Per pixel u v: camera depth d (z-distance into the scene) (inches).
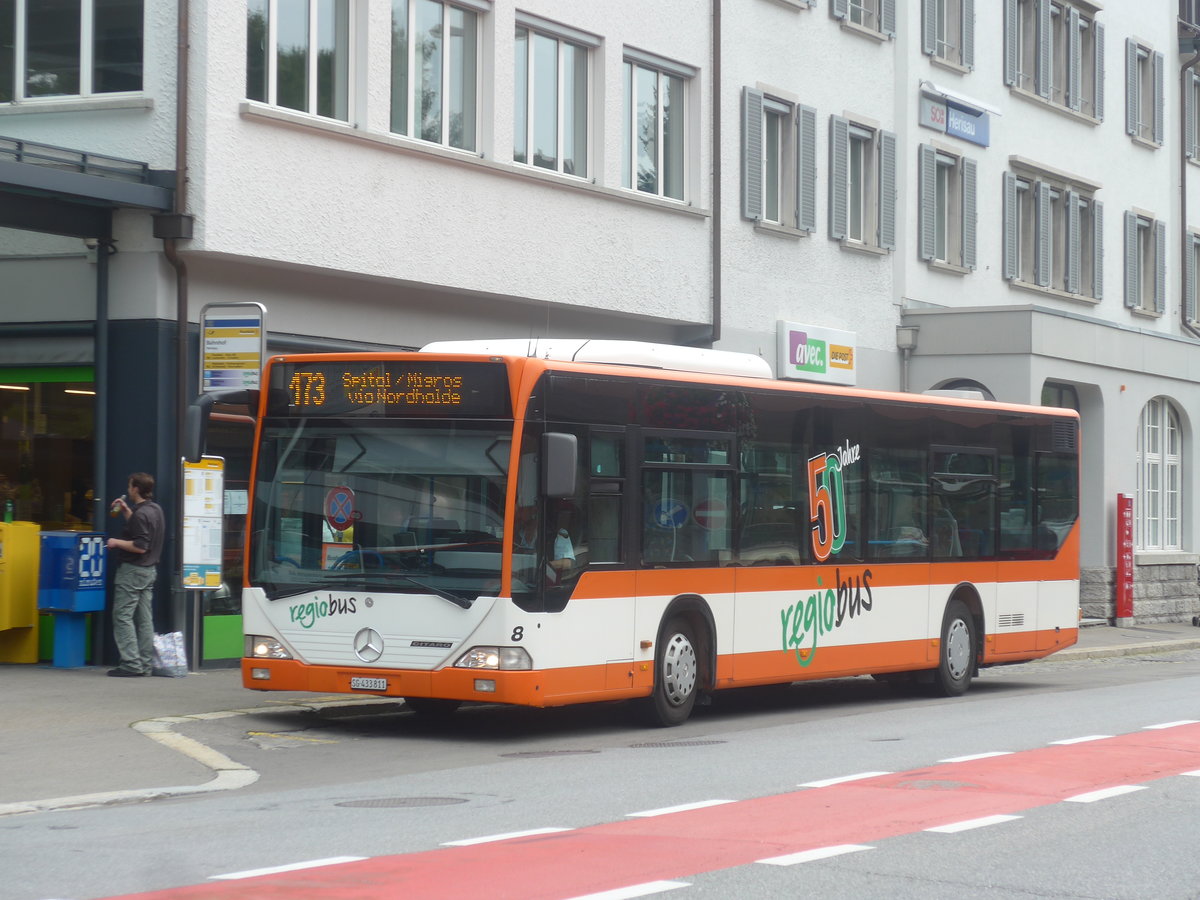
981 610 763.4
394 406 546.9
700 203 997.8
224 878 303.3
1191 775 453.4
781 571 641.6
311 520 555.8
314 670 547.5
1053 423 817.5
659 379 588.1
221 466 697.0
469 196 828.6
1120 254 1508.4
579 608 547.5
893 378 1205.7
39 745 500.4
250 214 716.7
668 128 990.4
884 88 1195.3
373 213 775.7
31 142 650.2
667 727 592.4
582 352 580.1
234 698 622.8
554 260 882.8
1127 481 1306.6
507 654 524.1
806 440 660.1
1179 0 1614.2
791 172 1100.5
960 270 1272.1
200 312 722.2
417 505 540.7
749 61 1053.2
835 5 1135.6
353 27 776.9
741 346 1042.1
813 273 1117.1
